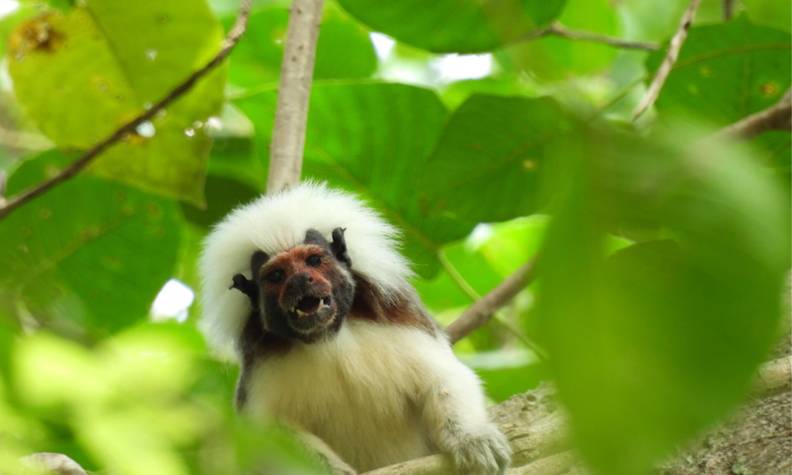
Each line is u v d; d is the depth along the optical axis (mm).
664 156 1562
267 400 9148
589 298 1479
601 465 1449
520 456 8344
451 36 10852
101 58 11406
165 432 2279
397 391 9250
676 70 11578
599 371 1460
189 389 2744
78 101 11609
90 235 12344
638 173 1537
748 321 1471
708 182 1525
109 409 2275
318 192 9820
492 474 8312
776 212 1514
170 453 2254
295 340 9141
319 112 12188
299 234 9195
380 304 9492
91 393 2268
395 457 9516
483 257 14195
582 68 15516
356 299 9430
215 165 13164
